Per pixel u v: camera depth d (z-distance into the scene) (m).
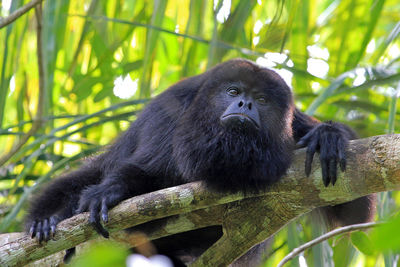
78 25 10.53
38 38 9.00
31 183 10.31
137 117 8.45
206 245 8.05
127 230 7.11
